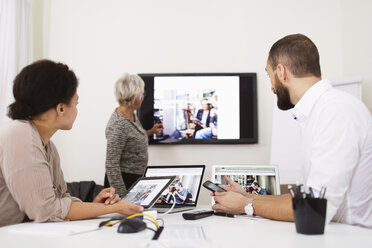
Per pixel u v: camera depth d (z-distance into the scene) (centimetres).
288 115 305
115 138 240
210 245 83
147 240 88
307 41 133
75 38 332
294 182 296
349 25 315
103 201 142
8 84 282
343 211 122
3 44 281
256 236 95
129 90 248
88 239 90
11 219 125
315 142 117
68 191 283
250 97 319
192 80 322
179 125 320
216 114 319
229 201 136
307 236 93
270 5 329
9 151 119
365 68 298
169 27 331
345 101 118
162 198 178
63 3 334
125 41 331
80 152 322
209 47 328
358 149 114
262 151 318
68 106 132
